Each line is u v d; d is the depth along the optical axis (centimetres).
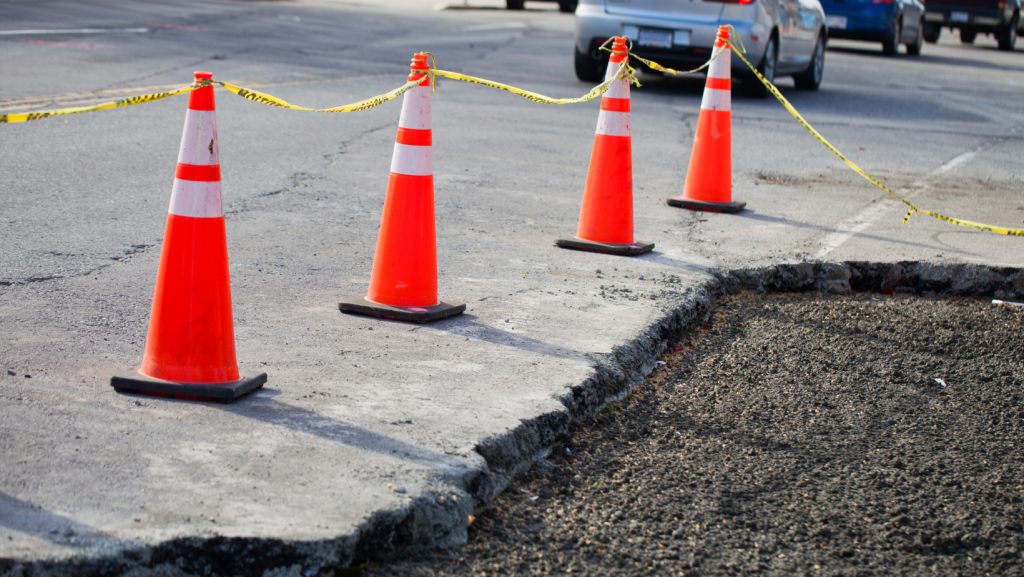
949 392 409
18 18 1580
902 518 301
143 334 390
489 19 2517
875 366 434
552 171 782
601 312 445
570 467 321
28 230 537
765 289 541
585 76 1327
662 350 433
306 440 297
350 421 312
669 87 1357
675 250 568
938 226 662
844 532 293
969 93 1516
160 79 1101
